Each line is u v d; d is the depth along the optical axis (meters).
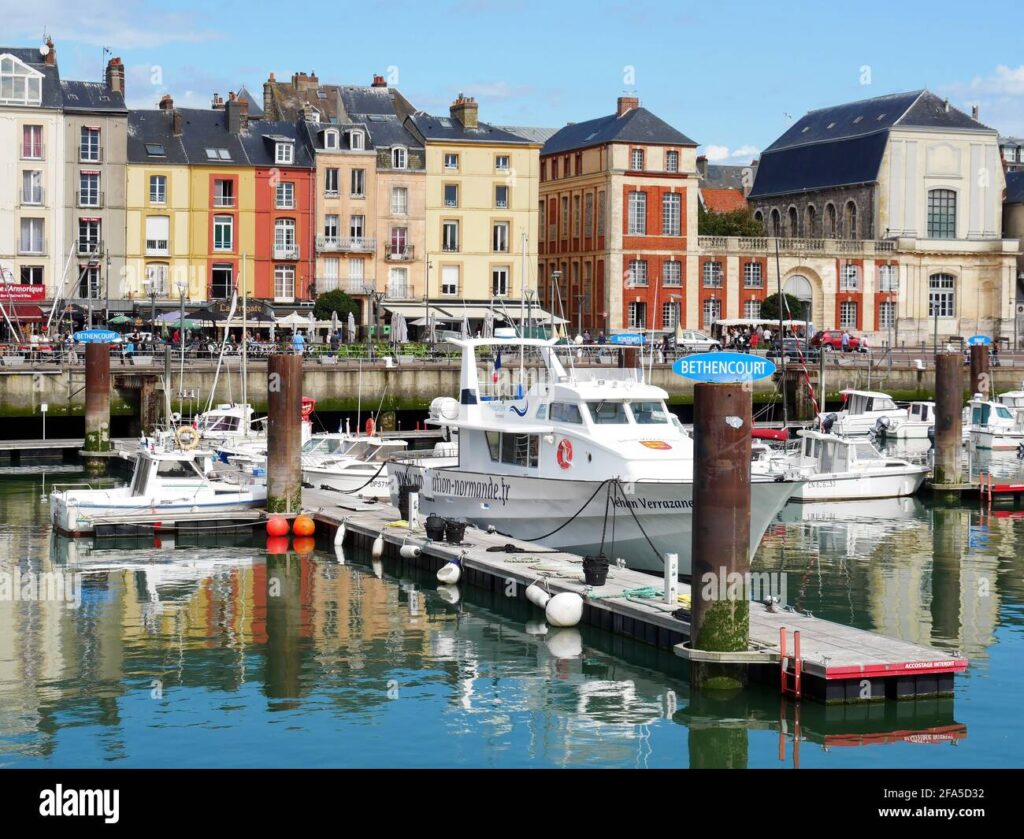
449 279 84.19
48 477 49.81
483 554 31.84
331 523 37.78
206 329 76.06
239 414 53.91
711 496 22.92
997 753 21.31
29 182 75.94
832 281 92.50
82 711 22.94
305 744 21.61
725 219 100.00
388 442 46.69
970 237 95.94
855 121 99.75
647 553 32.31
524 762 21.00
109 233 77.56
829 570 34.66
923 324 94.75
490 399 38.22
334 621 28.75
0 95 75.25
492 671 25.22
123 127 77.31
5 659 25.83
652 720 22.66
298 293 81.25
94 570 33.59
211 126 81.50
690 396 70.38
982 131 95.81
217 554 35.75
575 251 92.69
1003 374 76.56
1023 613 30.05
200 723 22.45
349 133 81.50
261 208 80.31
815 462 46.88
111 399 60.09
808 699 22.95
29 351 62.69
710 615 23.22
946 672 22.97
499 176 84.44
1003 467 54.34
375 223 82.50
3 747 21.30
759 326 84.94
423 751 21.41
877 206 94.69
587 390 33.25
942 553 36.97
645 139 88.38
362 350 66.50
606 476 32.28
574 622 27.83
